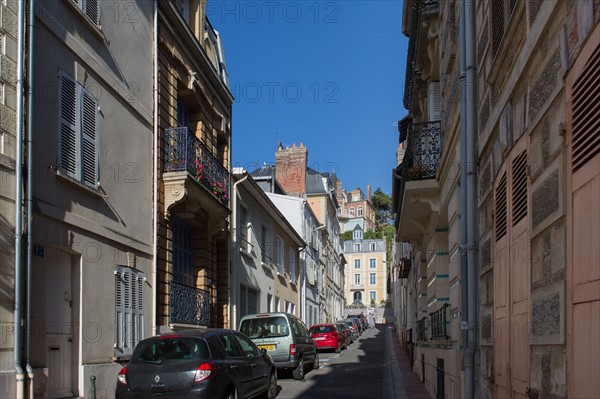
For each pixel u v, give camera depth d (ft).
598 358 10.02
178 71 46.60
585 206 10.82
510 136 16.94
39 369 25.79
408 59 48.11
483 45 21.38
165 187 41.88
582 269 10.93
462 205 23.15
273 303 81.05
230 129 60.85
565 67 11.95
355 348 99.76
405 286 92.48
